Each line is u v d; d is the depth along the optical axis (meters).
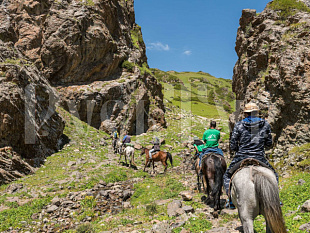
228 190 4.59
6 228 8.00
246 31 20.67
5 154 13.50
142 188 11.69
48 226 8.26
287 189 8.01
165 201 9.09
